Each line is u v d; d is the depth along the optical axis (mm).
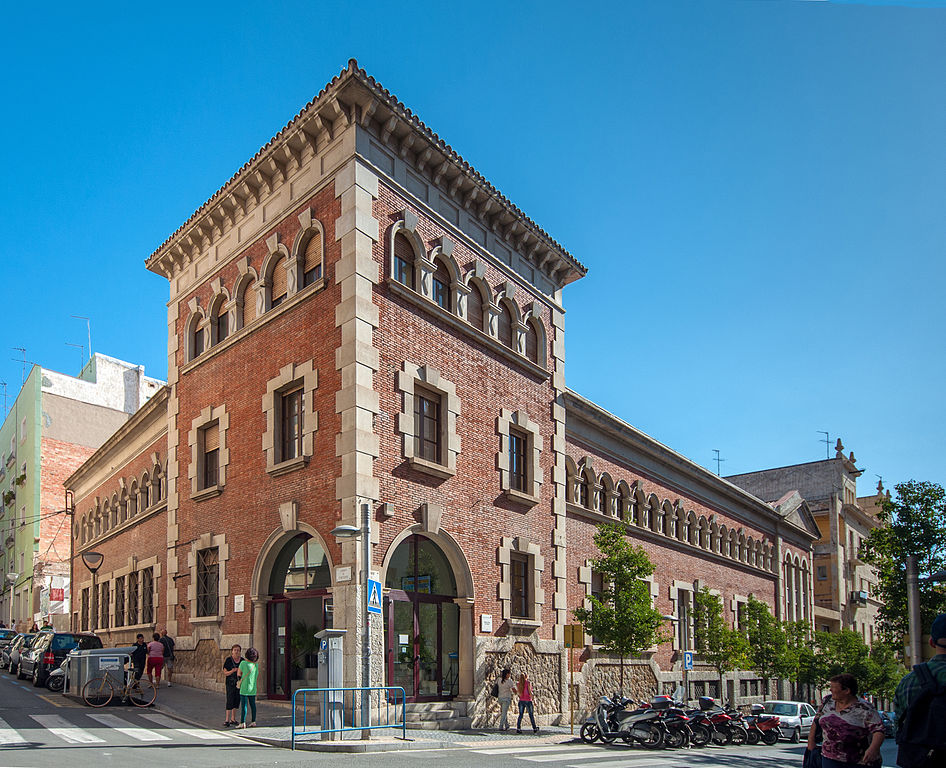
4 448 68562
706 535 39312
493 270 24531
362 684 16203
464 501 21641
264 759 12969
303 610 19844
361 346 19062
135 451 33938
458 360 22219
